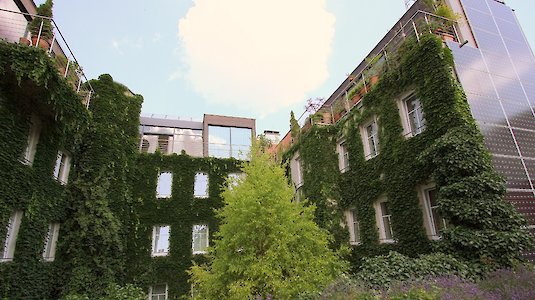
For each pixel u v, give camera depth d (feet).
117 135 45.91
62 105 27.12
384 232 35.17
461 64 30.58
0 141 23.45
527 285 16.22
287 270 28.07
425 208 29.60
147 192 52.47
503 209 21.98
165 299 48.34
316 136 46.29
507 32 37.65
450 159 24.47
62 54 34.37
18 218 25.93
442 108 27.71
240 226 30.19
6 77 24.20
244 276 28.55
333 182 43.24
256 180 32.68
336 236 39.86
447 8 33.94
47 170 29.60
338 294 16.05
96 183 39.88
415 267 21.20
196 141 74.79
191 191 55.57
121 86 50.44
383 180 34.78
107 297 34.17
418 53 31.27
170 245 50.98
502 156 26.89
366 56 53.98
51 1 30.04
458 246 22.71
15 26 31.94
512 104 30.89
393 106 34.40
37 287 27.96
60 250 34.45
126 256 46.80
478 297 14.32
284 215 30.04
